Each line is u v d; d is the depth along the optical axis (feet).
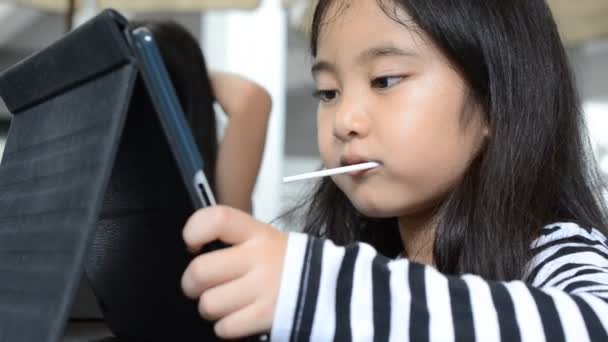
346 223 2.69
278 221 3.07
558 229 1.98
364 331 1.31
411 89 1.96
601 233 2.20
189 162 1.21
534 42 2.24
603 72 7.90
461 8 2.06
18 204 1.47
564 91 2.35
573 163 2.34
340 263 1.36
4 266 1.43
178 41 3.40
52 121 1.43
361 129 1.95
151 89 1.17
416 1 1.98
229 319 1.29
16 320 1.26
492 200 2.05
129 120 1.32
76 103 1.34
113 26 1.18
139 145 1.35
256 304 1.30
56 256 1.21
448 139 1.99
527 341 1.32
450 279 1.42
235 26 7.11
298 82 8.33
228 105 4.21
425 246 2.20
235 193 4.17
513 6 2.23
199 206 1.27
